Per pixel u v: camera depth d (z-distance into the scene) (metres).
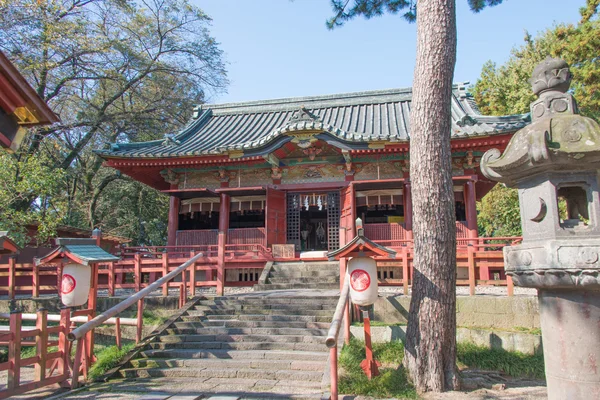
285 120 20.44
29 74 19.28
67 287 7.57
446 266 6.97
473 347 8.28
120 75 21.94
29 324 11.20
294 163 16.73
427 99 7.37
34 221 14.02
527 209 4.69
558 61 4.63
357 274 6.97
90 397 6.60
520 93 23.56
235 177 17.25
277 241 16.09
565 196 4.93
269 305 10.12
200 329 9.07
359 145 14.55
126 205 27.55
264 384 6.99
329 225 16.92
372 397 6.38
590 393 4.04
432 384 6.64
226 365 7.72
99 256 7.90
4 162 13.30
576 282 4.02
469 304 9.26
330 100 21.23
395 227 15.41
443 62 7.39
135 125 25.30
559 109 4.52
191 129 19.78
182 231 16.77
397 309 9.45
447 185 7.20
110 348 9.02
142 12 23.64
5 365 6.45
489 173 4.88
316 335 8.62
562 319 4.23
